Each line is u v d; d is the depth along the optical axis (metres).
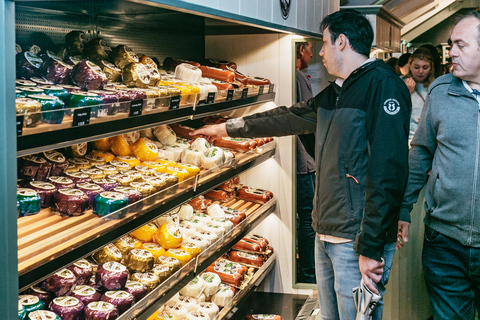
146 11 2.89
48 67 1.88
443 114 2.31
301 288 3.58
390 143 1.96
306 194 3.69
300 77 3.58
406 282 2.96
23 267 1.38
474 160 2.25
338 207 2.13
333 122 2.15
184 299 2.56
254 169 3.58
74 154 2.21
